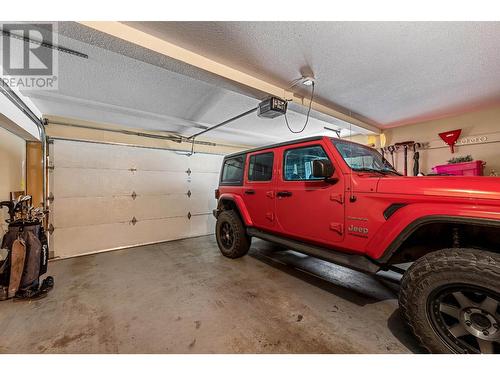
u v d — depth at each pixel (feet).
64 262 12.51
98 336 5.89
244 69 8.14
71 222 13.92
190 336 5.83
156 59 6.75
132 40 5.99
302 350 5.26
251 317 6.68
